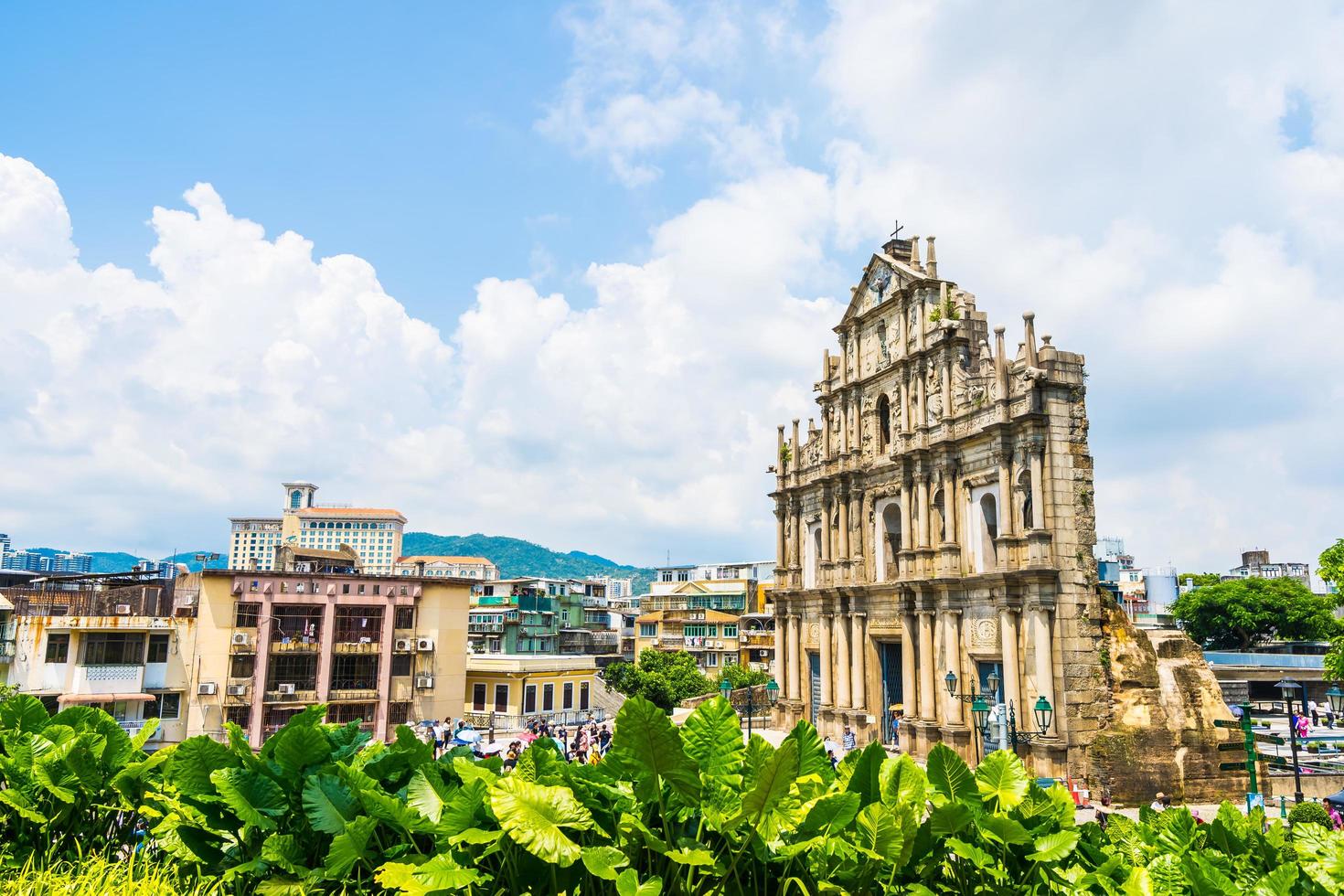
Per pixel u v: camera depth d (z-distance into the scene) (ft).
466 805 29.12
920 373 175.52
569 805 28.07
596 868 25.89
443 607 215.92
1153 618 330.54
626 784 30.68
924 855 29.99
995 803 33.47
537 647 361.30
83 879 30.12
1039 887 30.27
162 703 183.52
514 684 239.71
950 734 155.63
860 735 182.91
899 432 180.55
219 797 32.58
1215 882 29.07
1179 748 136.56
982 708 130.41
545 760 32.45
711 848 28.84
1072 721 136.36
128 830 37.27
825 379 210.59
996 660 150.10
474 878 26.99
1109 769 133.59
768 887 28.81
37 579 237.86
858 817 28.91
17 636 173.37
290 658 196.75
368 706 203.72
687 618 394.73
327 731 39.01
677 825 29.48
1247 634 329.72
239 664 191.93
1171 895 29.76
